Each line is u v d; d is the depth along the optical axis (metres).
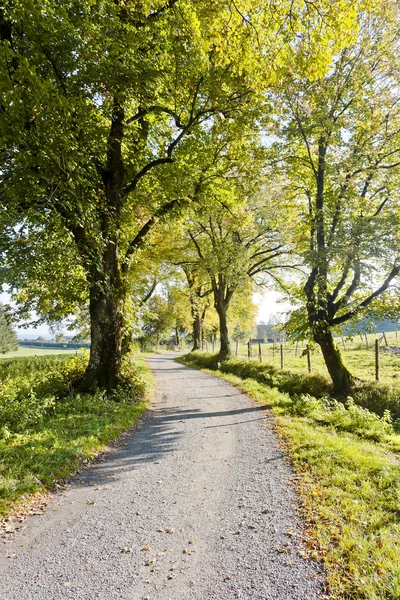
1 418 8.45
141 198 15.16
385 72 12.34
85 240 11.07
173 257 23.50
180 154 13.66
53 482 5.82
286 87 11.62
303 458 6.69
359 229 11.48
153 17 10.10
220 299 26.67
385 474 5.57
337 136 12.81
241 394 14.35
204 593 3.26
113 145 12.55
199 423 9.88
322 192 13.73
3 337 64.38
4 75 7.59
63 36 8.88
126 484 5.91
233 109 12.39
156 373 23.44
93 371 12.53
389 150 12.82
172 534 4.34
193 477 6.14
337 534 4.06
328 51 5.38
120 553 3.95
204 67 9.96
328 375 15.09
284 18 5.15
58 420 8.91
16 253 9.82
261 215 22.69
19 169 9.07
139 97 10.99
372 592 3.08
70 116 8.94
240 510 4.88
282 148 13.95
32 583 3.46
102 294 12.57
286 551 3.85
